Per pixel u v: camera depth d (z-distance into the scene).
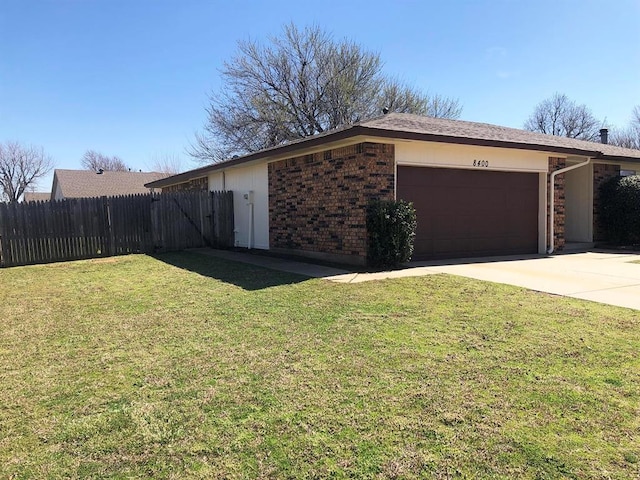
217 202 14.23
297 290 6.64
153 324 4.94
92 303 6.19
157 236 13.23
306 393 3.05
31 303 6.33
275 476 2.14
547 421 2.62
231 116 26.95
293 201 11.35
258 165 12.98
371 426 2.59
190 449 2.39
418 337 4.25
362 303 5.70
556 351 3.81
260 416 2.74
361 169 8.90
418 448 2.35
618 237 13.25
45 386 3.28
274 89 26.50
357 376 3.33
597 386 3.10
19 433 2.60
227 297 6.27
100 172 36.94
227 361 3.70
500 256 10.82
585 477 2.09
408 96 28.06
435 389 3.08
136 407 2.90
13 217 11.16
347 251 9.41
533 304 5.53
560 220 11.71
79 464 2.28
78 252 12.08
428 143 9.30
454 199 10.23
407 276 7.65
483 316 4.98
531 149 10.34
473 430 2.53
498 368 3.45
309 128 26.88
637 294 6.12
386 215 8.56
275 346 4.06
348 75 25.95
